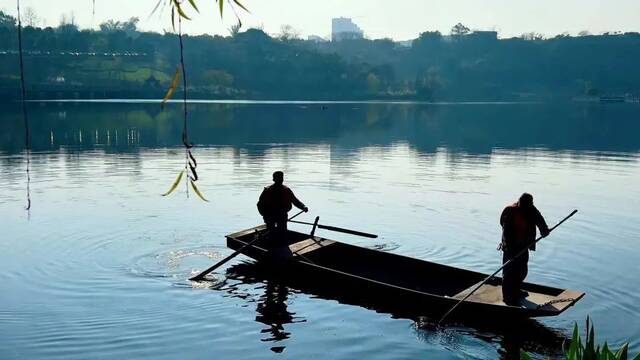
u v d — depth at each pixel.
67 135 33.81
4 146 27.70
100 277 9.33
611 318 7.95
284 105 94.19
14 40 139.00
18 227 12.18
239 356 6.82
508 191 17.00
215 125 44.44
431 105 115.00
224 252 10.80
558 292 7.91
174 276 9.45
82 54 147.12
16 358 6.67
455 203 15.23
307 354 6.89
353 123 49.62
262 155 25.31
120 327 7.51
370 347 7.10
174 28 3.71
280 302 8.48
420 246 11.35
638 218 13.62
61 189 16.50
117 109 68.19
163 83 142.75
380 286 8.44
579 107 107.88
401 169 21.39
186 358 6.74
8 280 9.12
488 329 7.62
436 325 7.73
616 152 27.88
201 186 17.33
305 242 10.58
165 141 31.02
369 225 12.95
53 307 8.12
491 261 10.45
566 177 19.78
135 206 14.32
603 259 10.52
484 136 37.19
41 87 113.19
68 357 6.71
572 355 4.05
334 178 19.16
